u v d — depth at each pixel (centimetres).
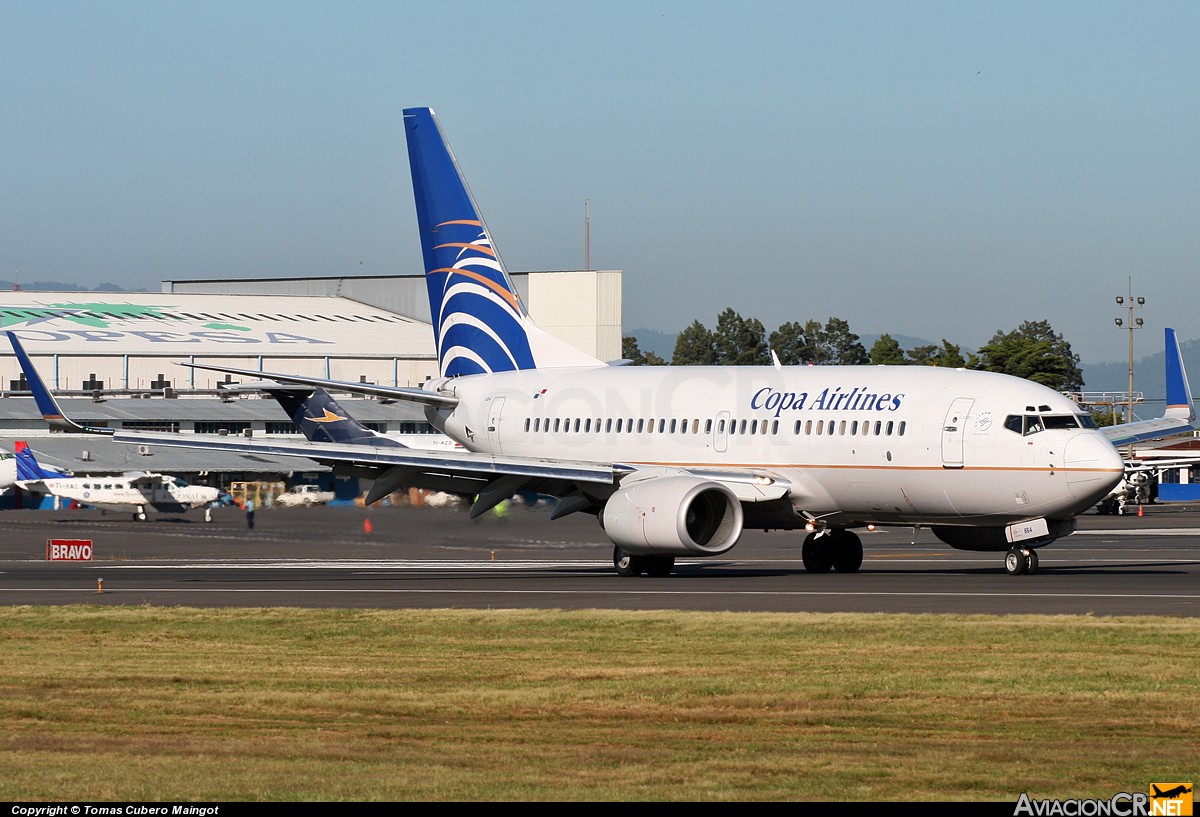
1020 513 13388
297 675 7725
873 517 14400
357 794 5122
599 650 8506
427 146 17825
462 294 17750
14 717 6644
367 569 16138
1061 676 7425
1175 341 19312
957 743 5966
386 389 16912
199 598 12081
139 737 6159
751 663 7950
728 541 14275
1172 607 10556
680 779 5341
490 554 18900
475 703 6881
